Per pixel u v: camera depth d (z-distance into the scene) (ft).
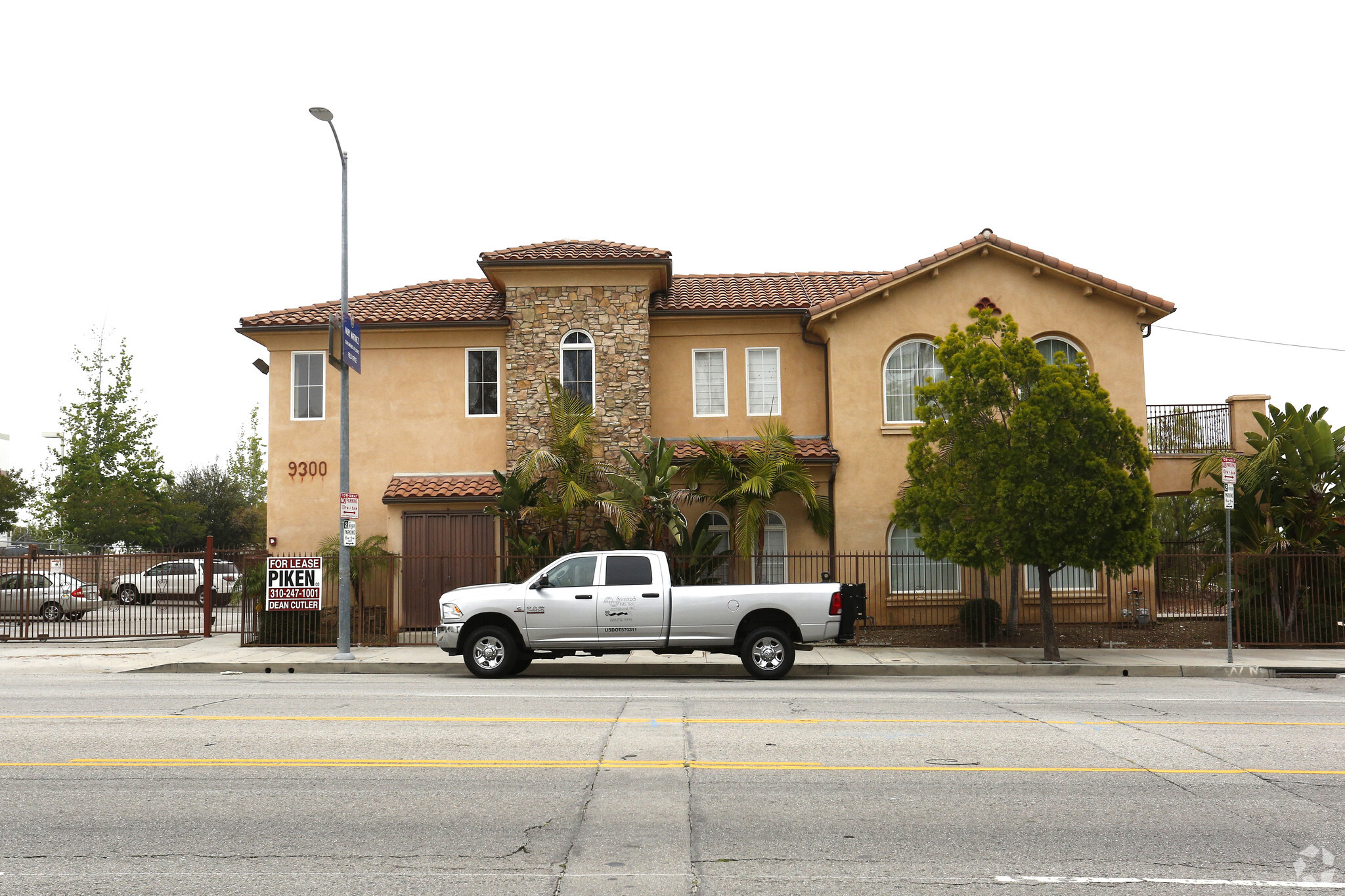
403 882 18.53
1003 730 33.65
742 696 42.37
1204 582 69.10
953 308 74.28
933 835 21.58
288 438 77.56
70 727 33.78
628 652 51.83
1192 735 33.06
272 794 24.85
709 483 74.43
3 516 137.69
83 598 72.74
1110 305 74.28
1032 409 55.21
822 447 74.02
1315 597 66.39
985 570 64.28
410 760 28.55
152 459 133.08
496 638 51.39
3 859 19.86
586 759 28.76
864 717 36.35
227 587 91.97
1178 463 72.95
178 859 19.86
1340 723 35.76
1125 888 18.38
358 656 60.29
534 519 71.77
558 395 72.59
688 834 21.56
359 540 76.02
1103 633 69.56
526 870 19.22
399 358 78.13
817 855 20.16
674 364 78.07
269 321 77.10
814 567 72.28
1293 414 68.49
